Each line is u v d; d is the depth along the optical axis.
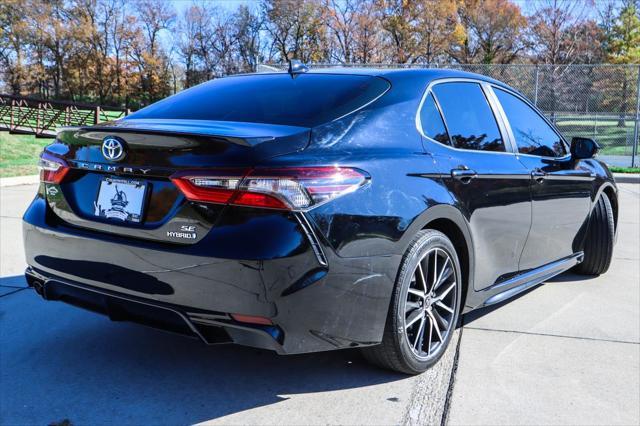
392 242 2.54
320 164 2.37
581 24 47.50
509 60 58.34
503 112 3.72
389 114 2.85
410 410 2.59
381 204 2.51
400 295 2.64
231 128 2.56
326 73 3.24
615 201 4.91
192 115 2.95
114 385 2.76
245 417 2.50
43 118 22.98
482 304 3.36
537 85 15.30
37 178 10.95
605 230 4.69
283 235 2.24
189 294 2.35
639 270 5.15
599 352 3.28
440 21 58.00
